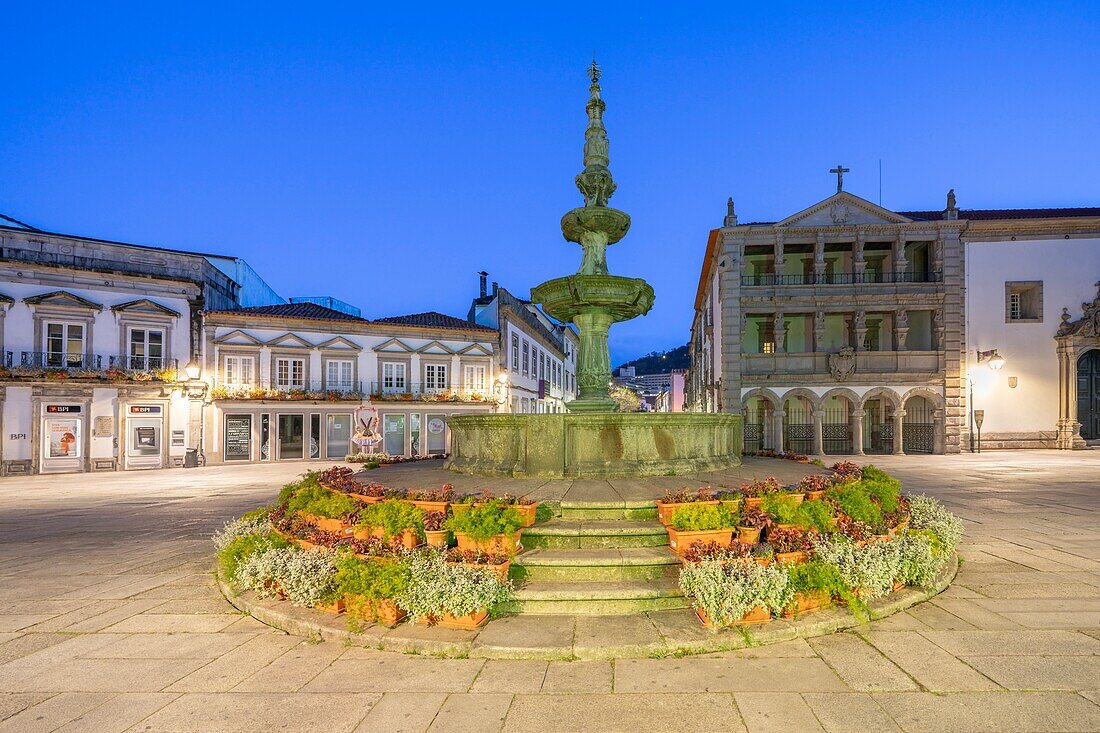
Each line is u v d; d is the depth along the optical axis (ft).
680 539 18.37
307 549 20.29
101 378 86.74
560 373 184.24
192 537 32.55
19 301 83.10
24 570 25.08
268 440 100.63
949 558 22.90
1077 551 26.05
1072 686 13.23
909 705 12.49
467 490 24.57
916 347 103.14
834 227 97.60
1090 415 99.19
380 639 15.81
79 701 13.21
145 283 92.63
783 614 16.66
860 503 21.08
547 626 16.34
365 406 89.76
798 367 98.02
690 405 204.64
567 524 20.56
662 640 15.30
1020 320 98.02
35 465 82.94
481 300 134.82
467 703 12.86
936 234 97.25
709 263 119.85
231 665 14.99
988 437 97.14
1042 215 106.42
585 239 37.04
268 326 102.27
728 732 11.56
